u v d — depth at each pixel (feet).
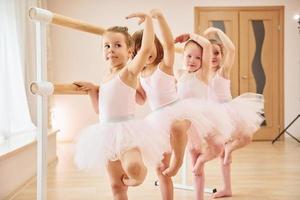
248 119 7.11
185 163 9.11
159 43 5.45
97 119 18.52
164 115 5.24
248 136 7.13
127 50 4.72
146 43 4.33
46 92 4.42
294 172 10.77
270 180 9.74
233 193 8.38
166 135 4.95
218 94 7.11
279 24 18.71
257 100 7.65
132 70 4.44
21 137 11.28
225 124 6.35
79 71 18.53
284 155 13.89
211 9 18.62
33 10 4.40
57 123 18.38
